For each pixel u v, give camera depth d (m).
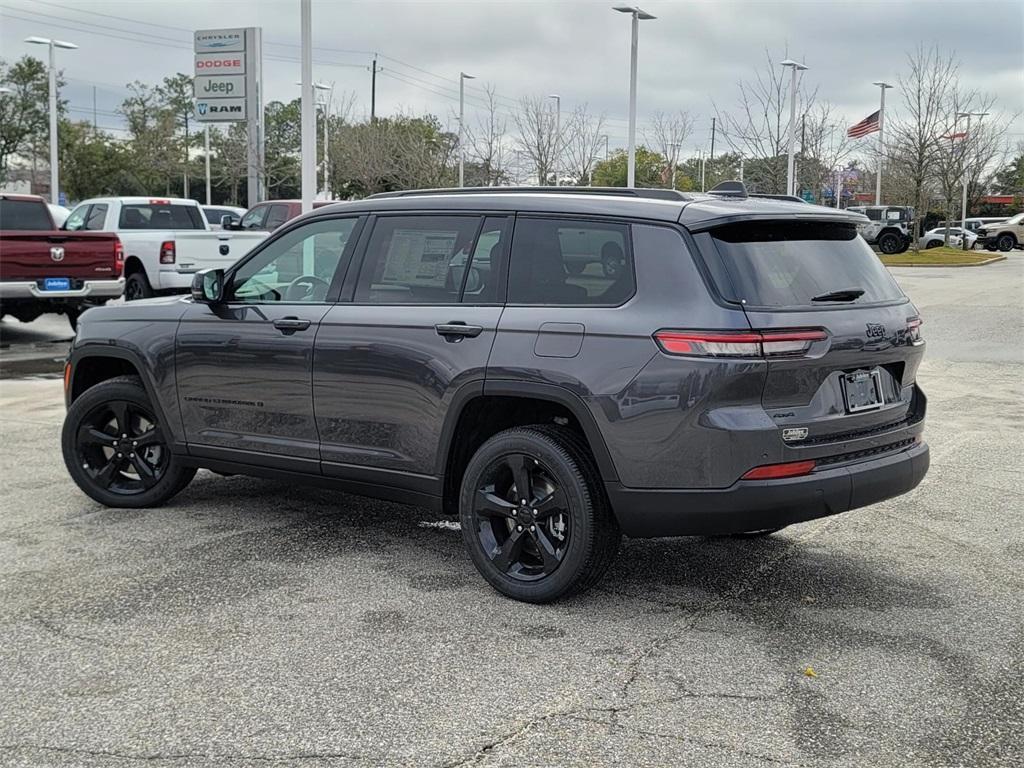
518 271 4.75
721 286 4.23
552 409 4.75
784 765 3.26
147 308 6.09
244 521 5.99
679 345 4.20
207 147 45.19
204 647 4.17
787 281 4.39
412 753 3.33
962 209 54.00
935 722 3.56
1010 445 8.09
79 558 5.29
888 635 4.33
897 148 45.62
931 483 6.92
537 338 4.55
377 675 3.92
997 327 16.61
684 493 4.26
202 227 18.77
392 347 4.98
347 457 5.24
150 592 4.80
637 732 3.47
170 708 3.64
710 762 3.28
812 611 4.61
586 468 4.51
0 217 14.40
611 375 4.33
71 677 3.89
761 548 5.55
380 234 5.26
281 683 3.84
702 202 4.55
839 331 4.38
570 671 3.96
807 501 4.26
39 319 17.88
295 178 52.50
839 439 4.42
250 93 20.86
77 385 6.38
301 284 5.49
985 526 5.94
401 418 5.00
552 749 3.36
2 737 3.44
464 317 4.80
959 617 4.54
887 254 41.41
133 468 6.44
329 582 4.95
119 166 52.97
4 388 10.77
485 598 4.76
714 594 4.83
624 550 5.50
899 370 4.82
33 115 50.94
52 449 7.93
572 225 4.65
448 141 37.62
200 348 5.72
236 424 5.67
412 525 5.94
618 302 4.43
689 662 4.05
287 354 5.36
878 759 3.30
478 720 3.55
